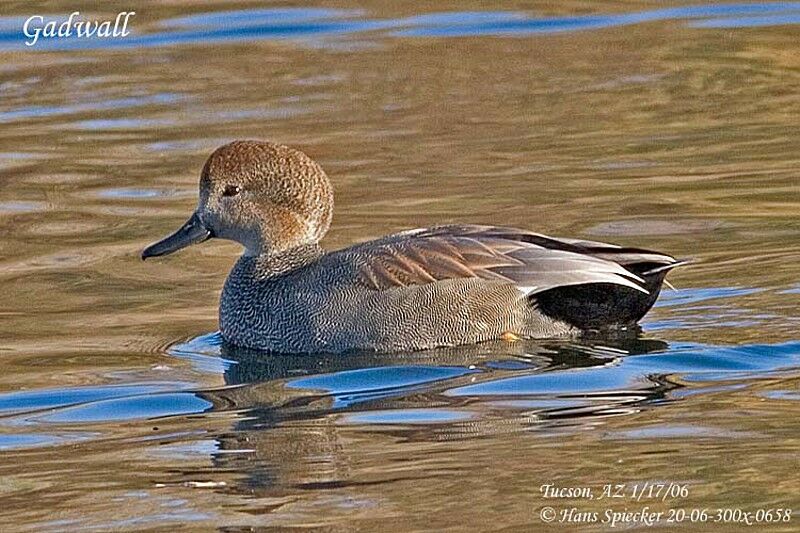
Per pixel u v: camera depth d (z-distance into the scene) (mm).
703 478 10023
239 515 9695
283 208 14180
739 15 27984
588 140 20906
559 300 13266
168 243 14461
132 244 17094
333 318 13516
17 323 14578
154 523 9617
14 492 10281
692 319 13789
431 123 22094
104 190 19234
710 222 17016
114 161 20562
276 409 11977
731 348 12930
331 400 12148
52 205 18641
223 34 27438
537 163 19844
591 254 13188
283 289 13867
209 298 15383
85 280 15898
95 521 9688
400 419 11539
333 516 9617
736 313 13914
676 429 10992
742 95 23031
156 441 11289
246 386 12633
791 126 21219
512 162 19922
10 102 23844
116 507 9914
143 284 15820
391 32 27469
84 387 12688
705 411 11375
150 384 12766
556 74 24703
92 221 17953
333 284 13625
